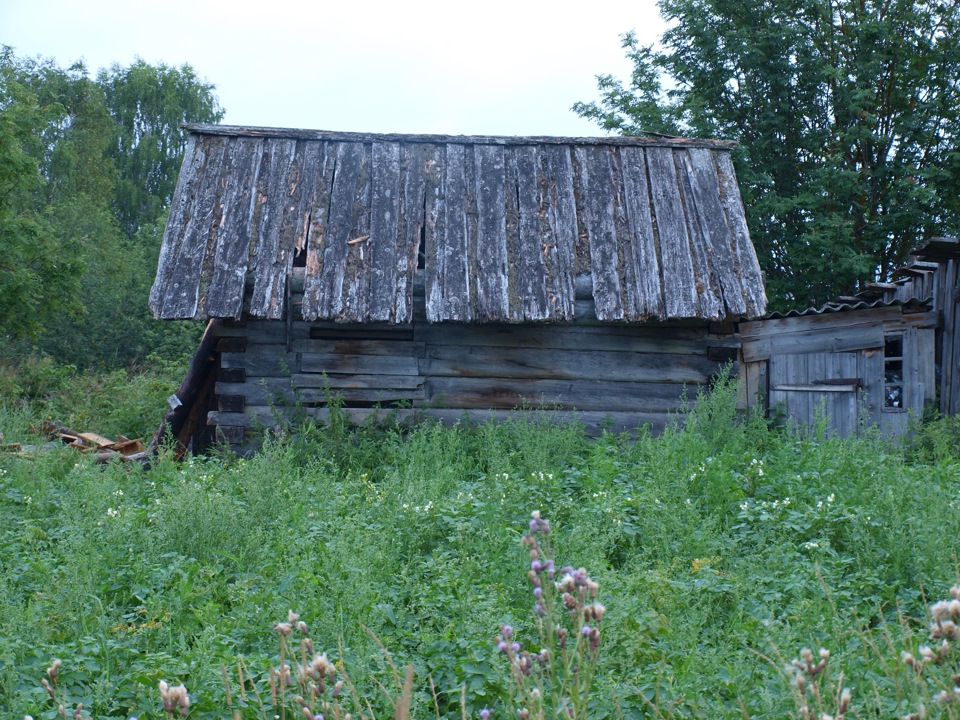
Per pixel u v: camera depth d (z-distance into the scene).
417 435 10.85
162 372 24.20
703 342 12.28
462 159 13.32
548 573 2.53
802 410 13.02
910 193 23.73
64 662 4.23
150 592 5.43
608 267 12.06
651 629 4.77
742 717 3.61
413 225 12.43
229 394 11.68
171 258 11.88
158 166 50.78
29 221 22.50
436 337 11.95
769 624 4.48
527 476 9.06
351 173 13.02
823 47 26.28
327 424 11.28
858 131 24.69
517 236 12.40
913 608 5.32
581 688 2.46
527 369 12.02
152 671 4.16
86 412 17.64
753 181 24.89
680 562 6.05
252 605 5.09
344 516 7.50
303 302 11.45
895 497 6.81
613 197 12.87
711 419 11.24
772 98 25.75
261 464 8.28
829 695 3.57
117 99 50.78
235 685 3.94
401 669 4.05
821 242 23.73
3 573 5.72
